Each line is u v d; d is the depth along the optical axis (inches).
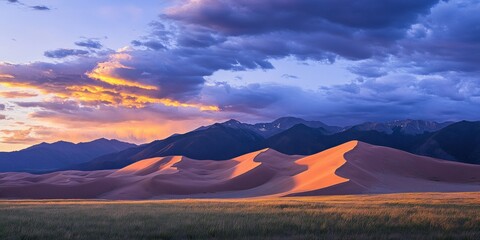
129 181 5807.1
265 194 4751.5
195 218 966.4
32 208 1379.2
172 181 5565.9
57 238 713.0
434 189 4468.5
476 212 1035.9
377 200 1785.2
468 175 5531.5
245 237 727.1
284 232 785.6
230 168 7042.3
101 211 1208.2
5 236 723.4
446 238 703.1
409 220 884.0
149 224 862.5
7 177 7426.2
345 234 754.8
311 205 1376.7
